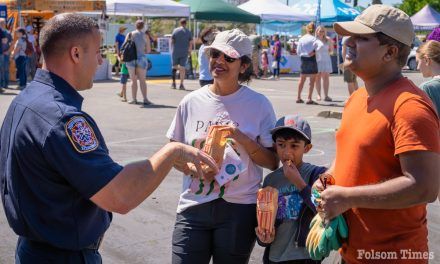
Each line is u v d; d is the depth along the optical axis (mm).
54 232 2426
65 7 20766
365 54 2518
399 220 2514
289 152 3293
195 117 3430
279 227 3283
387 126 2416
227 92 3396
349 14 24750
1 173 2555
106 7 21359
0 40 16750
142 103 14484
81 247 2479
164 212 6027
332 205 2439
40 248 2492
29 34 18531
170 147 2576
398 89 2463
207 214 3334
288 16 25750
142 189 2420
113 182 2334
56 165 2316
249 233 3359
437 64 4805
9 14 20422
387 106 2439
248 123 3369
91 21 2514
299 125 3262
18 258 2566
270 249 3334
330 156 8578
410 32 2506
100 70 21469
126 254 4969
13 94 16094
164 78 22531
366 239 2578
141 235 5395
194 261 3381
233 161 3275
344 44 2840
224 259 3365
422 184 2277
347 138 2619
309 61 14367
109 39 31688
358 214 2596
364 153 2490
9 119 2510
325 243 2684
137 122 11609
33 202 2422
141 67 14125
